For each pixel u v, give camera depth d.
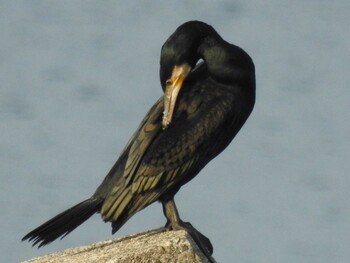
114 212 12.84
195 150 13.04
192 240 11.54
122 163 13.06
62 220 12.88
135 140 13.16
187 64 13.27
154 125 13.14
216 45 13.23
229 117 13.18
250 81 13.33
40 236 12.86
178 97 13.27
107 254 11.59
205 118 13.09
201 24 13.30
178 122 13.13
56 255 12.25
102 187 13.06
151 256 11.24
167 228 12.81
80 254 11.99
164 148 12.98
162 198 13.07
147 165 12.91
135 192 12.86
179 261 11.25
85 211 12.97
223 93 13.21
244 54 13.37
